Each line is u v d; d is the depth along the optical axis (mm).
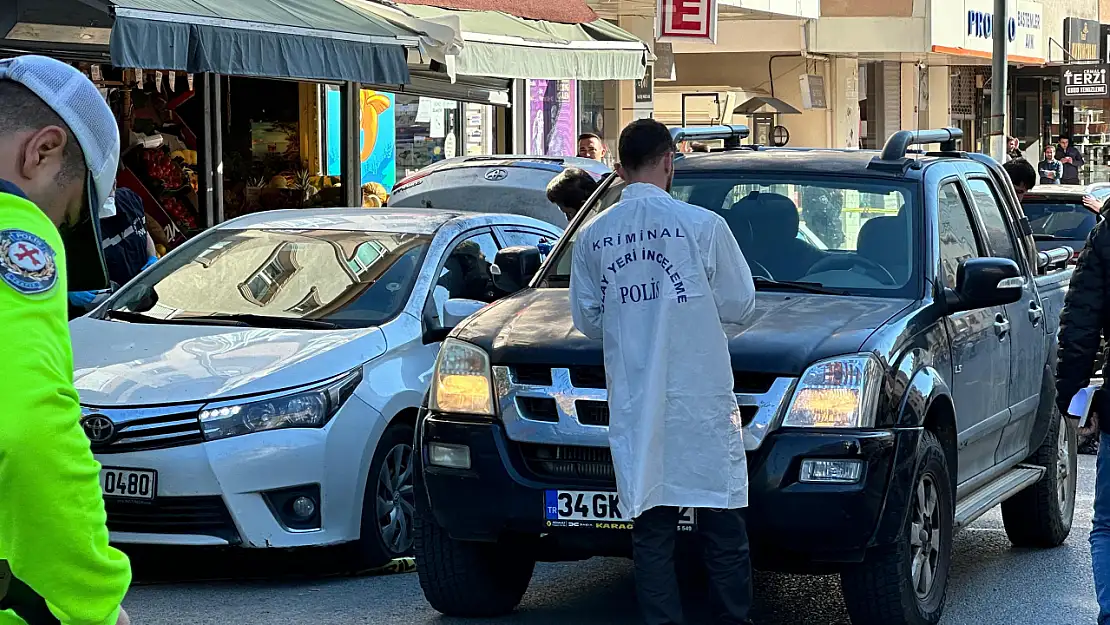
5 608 2123
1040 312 7715
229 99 14633
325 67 11062
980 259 6301
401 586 6816
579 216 7039
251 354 6965
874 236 6559
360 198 15898
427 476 5777
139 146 12875
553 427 5516
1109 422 5191
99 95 2328
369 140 16875
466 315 7434
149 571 7152
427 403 5910
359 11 12164
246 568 7234
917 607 5754
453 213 8547
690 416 5086
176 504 6512
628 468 5070
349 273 7762
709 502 5066
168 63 9727
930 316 6188
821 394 5402
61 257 2156
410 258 7836
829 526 5320
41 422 2061
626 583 7023
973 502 6594
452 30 12352
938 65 34719
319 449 6660
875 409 5461
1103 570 5168
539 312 6062
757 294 6328
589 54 16469
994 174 8000
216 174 13445
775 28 28203
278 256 7980
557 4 17516
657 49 23984
